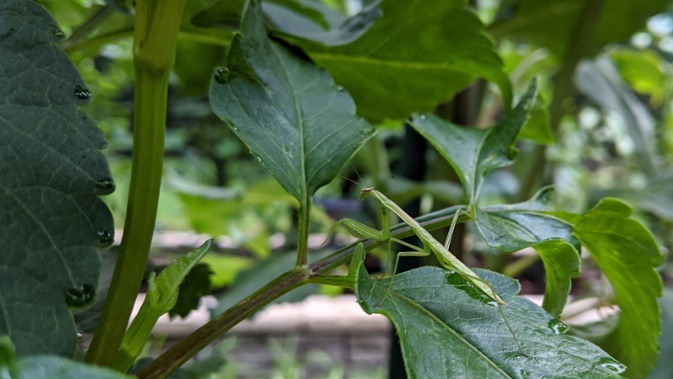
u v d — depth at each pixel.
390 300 0.24
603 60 0.87
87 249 0.23
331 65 0.40
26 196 0.22
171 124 1.73
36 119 0.24
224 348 1.17
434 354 0.22
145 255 0.25
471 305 0.24
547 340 0.23
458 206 0.32
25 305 0.21
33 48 0.25
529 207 0.32
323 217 0.80
